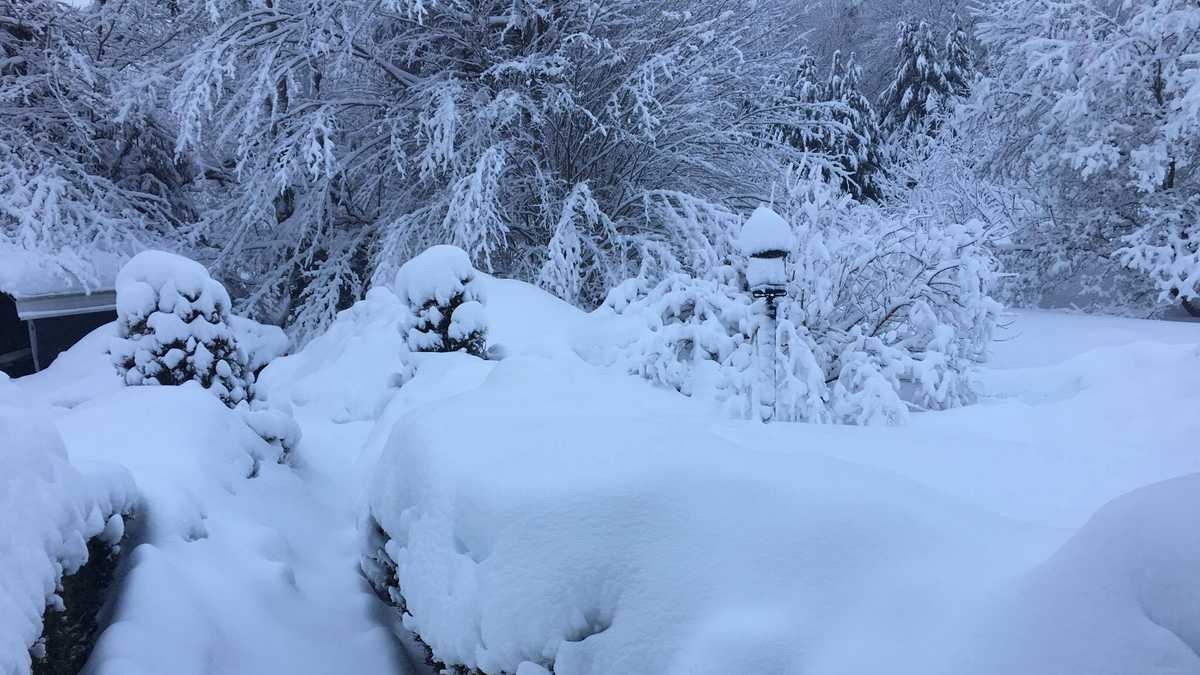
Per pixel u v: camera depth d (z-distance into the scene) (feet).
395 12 38.60
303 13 37.65
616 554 6.45
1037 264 51.93
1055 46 46.98
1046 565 4.47
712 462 6.88
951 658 4.37
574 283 33.96
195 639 8.97
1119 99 46.73
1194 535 3.81
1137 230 44.34
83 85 46.88
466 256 22.88
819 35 117.08
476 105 38.11
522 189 40.16
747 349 20.01
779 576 5.68
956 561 5.40
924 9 110.22
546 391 12.06
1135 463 10.80
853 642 4.97
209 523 11.87
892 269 22.74
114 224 45.70
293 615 11.01
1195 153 46.60
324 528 14.97
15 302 41.39
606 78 39.55
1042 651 3.99
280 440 17.49
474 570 7.32
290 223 43.16
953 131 69.41
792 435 10.44
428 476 8.87
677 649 5.66
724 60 41.68
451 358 20.56
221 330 19.17
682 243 35.45
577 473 7.27
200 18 44.14
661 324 21.63
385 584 11.51
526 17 38.96
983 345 22.31
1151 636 3.68
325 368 27.14
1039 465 10.04
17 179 42.73
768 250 14.94
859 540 5.79
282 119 40.60
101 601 9.24
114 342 18.30
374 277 36.45
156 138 50.39
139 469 12.09
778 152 45.16
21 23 46.01
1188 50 43.68
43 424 8.39
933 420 18.12
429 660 10.03
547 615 6.48
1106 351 21.39
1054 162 49.73
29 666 6.18
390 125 41.16
